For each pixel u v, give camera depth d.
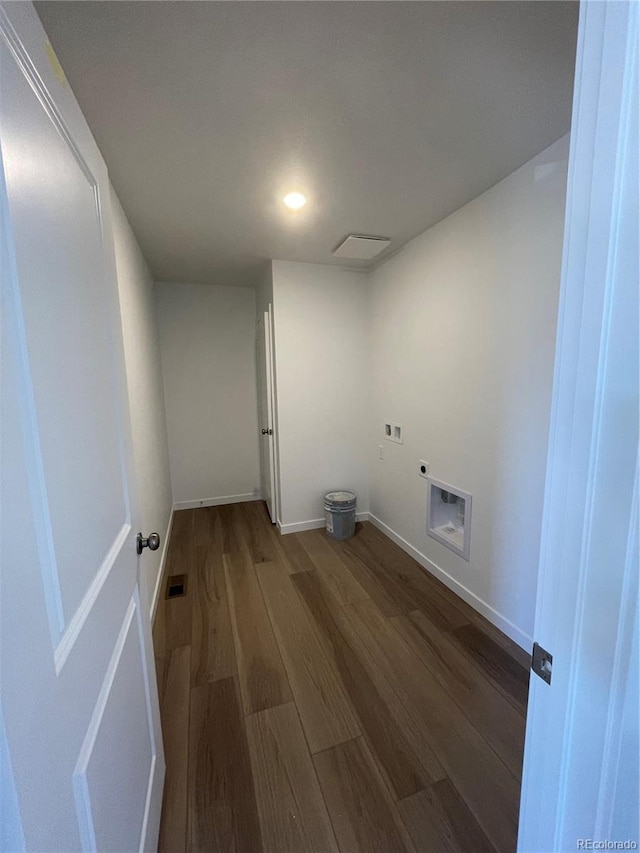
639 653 0.40
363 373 3.14
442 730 1.30
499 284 1.74
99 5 0.86
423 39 0.96
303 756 1.20
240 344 3.75
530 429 1.62
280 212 1.96
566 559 0.45
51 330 0.53
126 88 1.10
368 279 3.02
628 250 0.37
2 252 0.41
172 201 1.80
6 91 0.44
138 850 0.78
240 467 3.90
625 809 0.43
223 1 0.86
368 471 3.28
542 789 0.51
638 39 0.35
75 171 0.67
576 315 0.42
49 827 0.42
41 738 0.41
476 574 2.00
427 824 1.01
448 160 1.52
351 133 1.34
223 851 0.95
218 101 1.17
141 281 2.44
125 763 0.74
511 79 1.10
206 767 1.17
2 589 0.36
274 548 2.81
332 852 0.95
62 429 0.55
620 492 0.39
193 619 1.96
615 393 0.39
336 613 1.99
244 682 1.52
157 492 2.56
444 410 2.19
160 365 3.35
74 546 0.57
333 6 0.88
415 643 1.75
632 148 0.36
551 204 1.46
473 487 1.98
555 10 0.90
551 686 0.49
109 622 0.70
